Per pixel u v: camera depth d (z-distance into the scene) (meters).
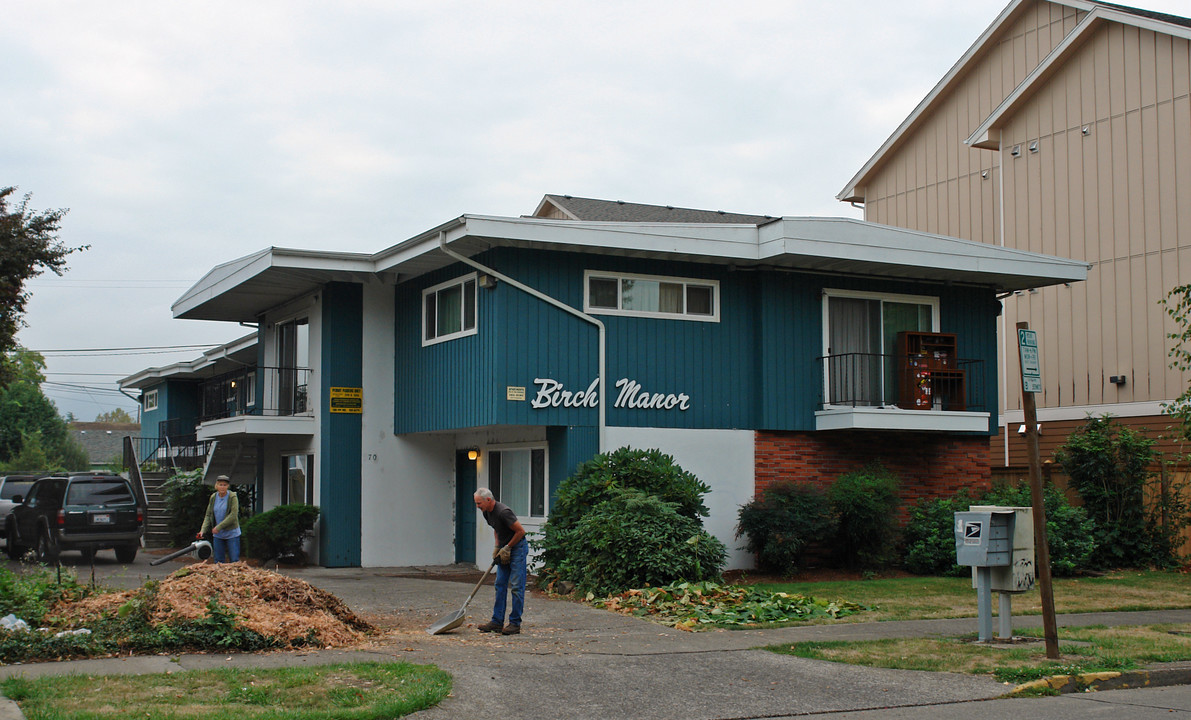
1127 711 7.91
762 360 18.22
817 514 16.89
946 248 18.42
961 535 10.59
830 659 9.66
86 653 9.10
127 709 7.12
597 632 11.36
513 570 11.25
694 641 10.69
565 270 17.11
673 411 17.67
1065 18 25.55
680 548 14.07
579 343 17.09
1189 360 18.22
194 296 23.14
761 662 9.55
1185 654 9.80
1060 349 24.45
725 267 18.33
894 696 8.31
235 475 25.75
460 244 16.56
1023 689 8.48
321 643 9.89
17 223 21.44
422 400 19.05
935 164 29.02
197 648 9.47
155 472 30.27
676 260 17.91
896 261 18.00
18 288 21.75
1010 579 10.41
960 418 18.50
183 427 34.97
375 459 19.89
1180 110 22.17
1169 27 22.11
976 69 28.08
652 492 15.48
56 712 6.95
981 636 10.51
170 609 9.92
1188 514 18.39
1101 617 12.59
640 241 16.86
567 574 14.97
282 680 8.14
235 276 20.34
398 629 11.50
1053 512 17.62
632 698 8.18
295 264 18.50
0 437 59.19
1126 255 23.12
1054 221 24.86
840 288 18.92
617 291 17.53
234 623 9.76
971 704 8.12
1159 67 22.67
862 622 12.10
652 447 17.38
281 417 20.14
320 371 20.14
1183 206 22.00
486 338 16.84
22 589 10.68
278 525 19.08
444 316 18.56
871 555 17.48
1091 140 24.09
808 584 15.95
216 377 32.66
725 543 17.72
